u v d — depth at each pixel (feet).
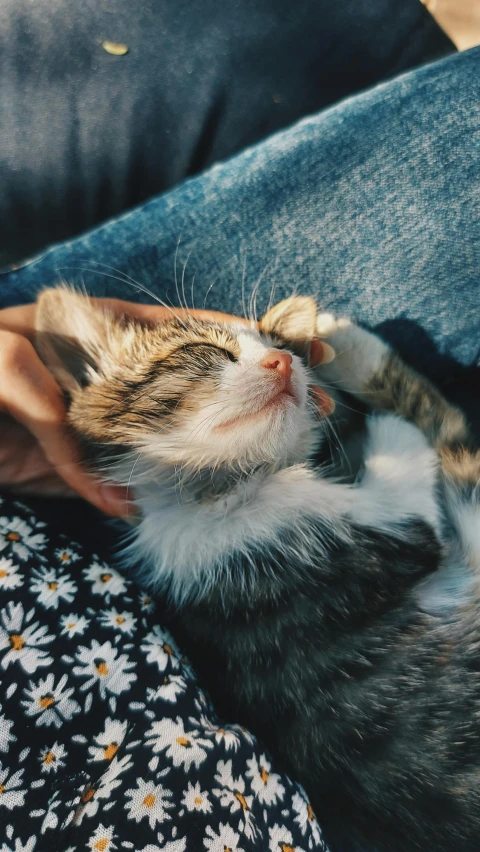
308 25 1.33
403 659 0.90
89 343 0.97
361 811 0.86
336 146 1.00
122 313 1.00
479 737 0.85
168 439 0.97
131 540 0.99
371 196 0.99
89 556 0.83
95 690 0.73
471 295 1.02
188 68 1.27
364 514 0.99
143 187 1.28
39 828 0.65
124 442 0.96
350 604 0.93
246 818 0.71
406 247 1.00
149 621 0.81
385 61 1.36
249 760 0.75
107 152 1.25
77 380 0.96
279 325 1.07
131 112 1.25
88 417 0.94
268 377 0.98
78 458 0.92
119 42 1.26
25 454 0.90
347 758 0.86
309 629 0.91
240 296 1.05
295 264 1.03
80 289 1.00
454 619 0.93
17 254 1.32
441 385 1.14
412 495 1.01
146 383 0.98
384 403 1.09
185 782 0.70
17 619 0.74
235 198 1.00
